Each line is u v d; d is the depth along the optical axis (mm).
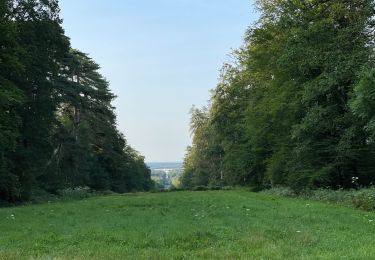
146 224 15297
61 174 57094
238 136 56594
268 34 38688
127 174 97375
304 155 31875
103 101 75750
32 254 9875
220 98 57938
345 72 26859
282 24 32312
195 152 99812
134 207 24656
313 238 11391
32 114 43719
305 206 21375
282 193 34125
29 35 41312
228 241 11289
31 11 41781
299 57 29734
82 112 73125
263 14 38250
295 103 32094
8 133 34062
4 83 34281
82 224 16078
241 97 55812
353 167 31266
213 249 10195
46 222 17422
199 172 97812
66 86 63719
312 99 30094
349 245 10344
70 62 64562
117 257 9328
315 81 28875
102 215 19797
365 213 18062
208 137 90562
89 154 74250
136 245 10930
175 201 28578
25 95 38469
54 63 46000
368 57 26469
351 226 13891
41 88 44250
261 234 12203
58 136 59781
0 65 34438
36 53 42250
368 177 31125
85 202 32094
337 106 29438
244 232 12727
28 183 42469
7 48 34812
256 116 42406
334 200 24734
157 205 25641
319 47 28969
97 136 80688
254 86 50344
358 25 27906
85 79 73562
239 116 56062
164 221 16141
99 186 78062
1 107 34062
